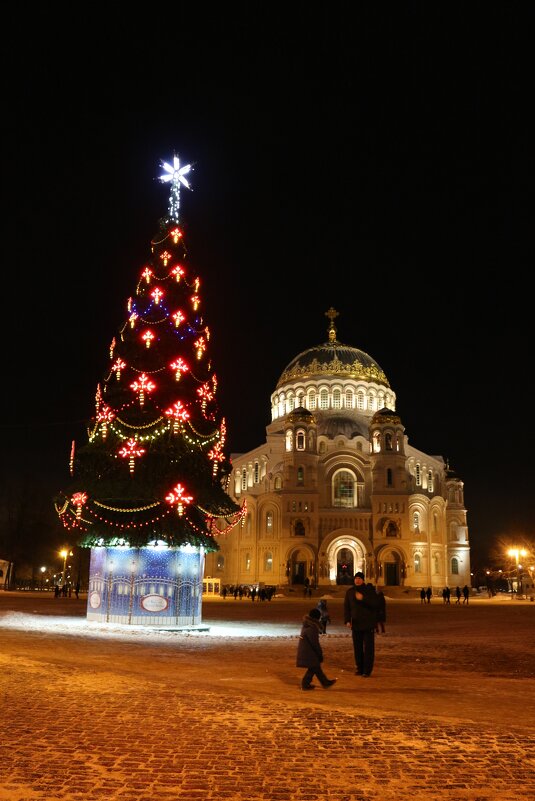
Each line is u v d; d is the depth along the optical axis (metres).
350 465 96.94
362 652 18.09
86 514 32.47
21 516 101.69
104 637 26.97
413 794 8.38
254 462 106.12
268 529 94.25
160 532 31.11
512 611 54.78
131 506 31.19
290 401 108.25
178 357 31.84
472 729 11.38
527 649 25.59
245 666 19.52
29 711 12.33
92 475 32.00
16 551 100.50
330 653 23.55
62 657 20.05
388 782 8.78
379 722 11.80
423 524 95.00
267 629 33.59
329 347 112.19
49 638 25.69
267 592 72.31
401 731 11.21
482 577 143.75
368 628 17.80
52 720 11.70
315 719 11.98
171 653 22.27
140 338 32.44
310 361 110.06
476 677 18.12
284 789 8.50
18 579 105.38
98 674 16.59
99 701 13.29
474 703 13.91
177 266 34.16
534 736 10.99
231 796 8.24
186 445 31.58
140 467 31.14
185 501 30.36
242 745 10.34
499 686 16.36
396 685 16.23
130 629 30.45
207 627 32.50
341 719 11.99
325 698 14.11
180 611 32.03
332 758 9.76
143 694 14.05
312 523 91.75
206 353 34.25
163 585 31.91
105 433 31.52
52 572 111.31
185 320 33.28
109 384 33.12
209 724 11.55
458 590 73.81
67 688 14.62
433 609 57.94
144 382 30.88
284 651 23.64
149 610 31.58
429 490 103.44
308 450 94.56
